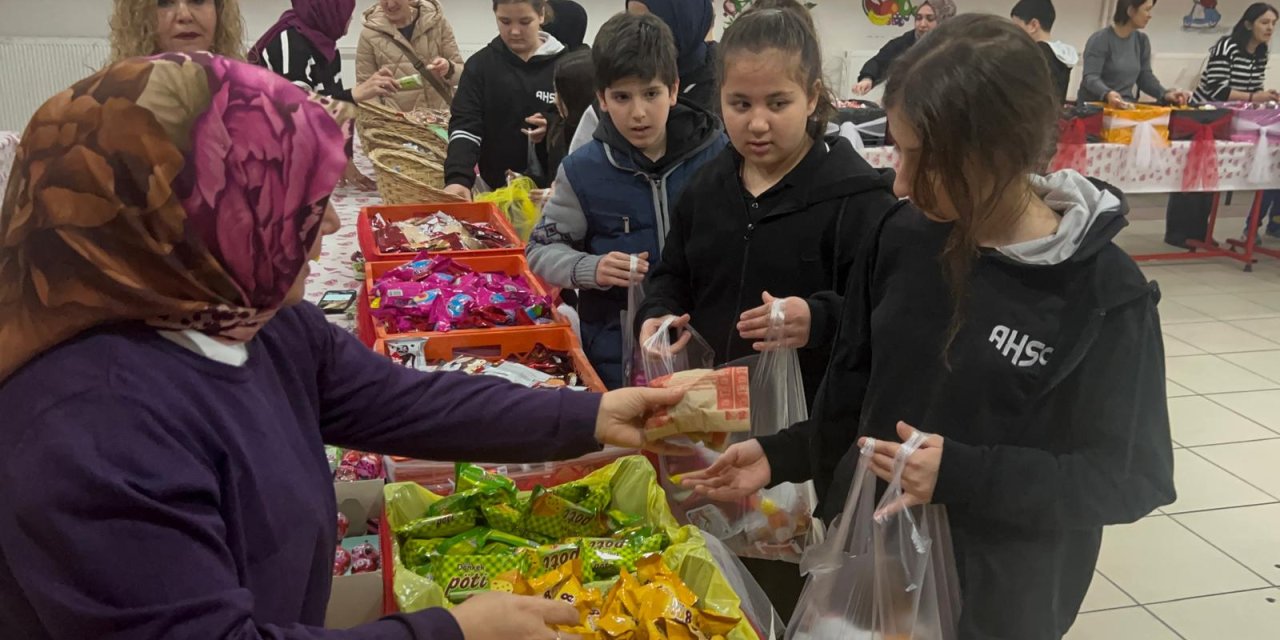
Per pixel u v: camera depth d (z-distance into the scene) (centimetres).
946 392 117
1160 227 661
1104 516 108
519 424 110
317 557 89
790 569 163
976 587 116
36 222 71
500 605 86
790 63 154
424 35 473
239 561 79
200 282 74
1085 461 110
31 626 72
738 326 159
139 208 70
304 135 76
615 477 157
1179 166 480
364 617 146
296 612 85
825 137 175
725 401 121
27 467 68
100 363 72
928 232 123
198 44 224
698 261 180
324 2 356
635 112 196
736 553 162
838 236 167
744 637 124
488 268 260
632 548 140
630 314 196
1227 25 772
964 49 105
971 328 115
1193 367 410
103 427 69
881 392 125
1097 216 111
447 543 146
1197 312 483
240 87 73
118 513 68
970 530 116
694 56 260
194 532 71
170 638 68
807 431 140
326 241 320
